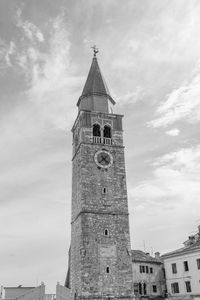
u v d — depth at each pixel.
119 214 53.16
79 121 60.03
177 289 66.81
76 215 55.09
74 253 54.12
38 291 56.84
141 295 68.94
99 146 57.25
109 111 62.19
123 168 56.88
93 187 53.97
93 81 64.38
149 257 78.50
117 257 50.12
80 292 47.25
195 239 73.94
